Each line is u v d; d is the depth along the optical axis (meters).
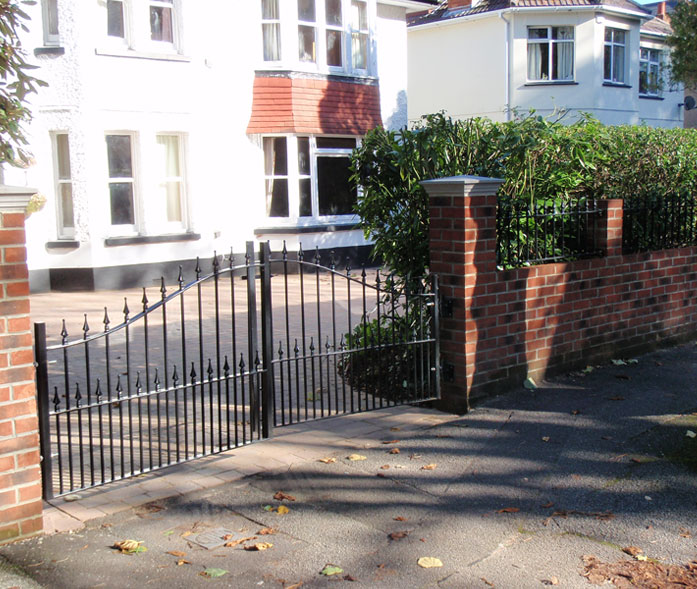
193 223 15.95
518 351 6.94
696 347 8.77
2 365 4.15
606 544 4.18
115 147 14.98
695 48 22.77
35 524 4.32
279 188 17.52
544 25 23.66
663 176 9.13
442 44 25.20
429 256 6.90
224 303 13.03
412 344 6.59
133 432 6.23
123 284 14.88
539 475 5.13
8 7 6.57
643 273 8.25
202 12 15.83
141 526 4.45
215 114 16.25
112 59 14.54
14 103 6.82
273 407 5.93
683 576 3.83
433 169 7.12
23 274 4.20
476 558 4.04
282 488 4.98
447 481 5.06
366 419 6.41
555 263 7.33
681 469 5.21
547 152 7.46
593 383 7.21
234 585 3.78
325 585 3.77
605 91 24.30
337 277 16.84
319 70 17.72
